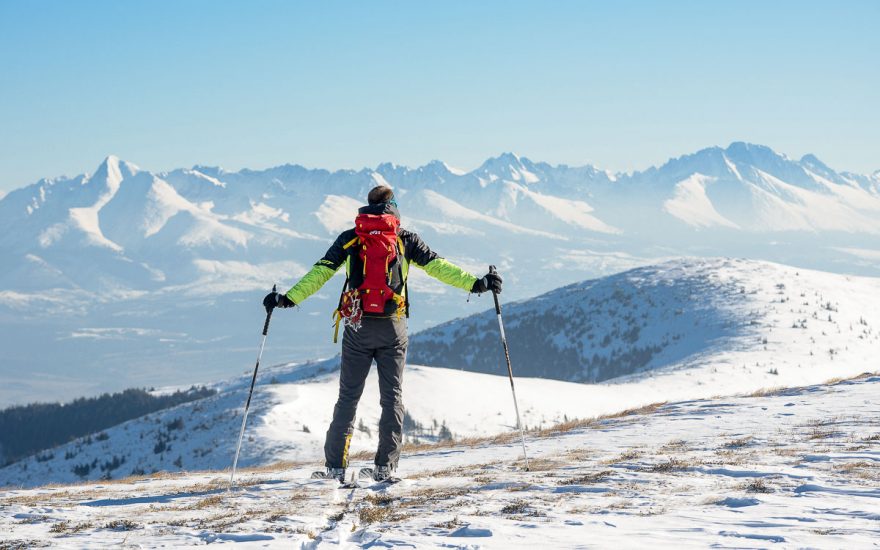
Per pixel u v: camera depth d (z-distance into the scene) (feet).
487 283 25.03
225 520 22.24
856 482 23.09
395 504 23.85
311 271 24.36
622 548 14.23
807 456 30.81
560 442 56.44
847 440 37.60
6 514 28.53
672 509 19.53
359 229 24.44
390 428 26.45
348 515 22.02
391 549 15.71
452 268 25.07
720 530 15.89
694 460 32.91
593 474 28.60
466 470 37.19
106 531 21.72
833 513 17.66
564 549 14.49
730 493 22.22
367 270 24.36
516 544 15.25
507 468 36.76
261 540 17.88
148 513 27.27
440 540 16.26
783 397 75.36
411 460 55.83
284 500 27.40
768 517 17.48
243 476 52.16
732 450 37.96
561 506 21.08
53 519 26.71
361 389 25.72
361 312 24.35
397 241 24.63
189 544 17.99
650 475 27.45
